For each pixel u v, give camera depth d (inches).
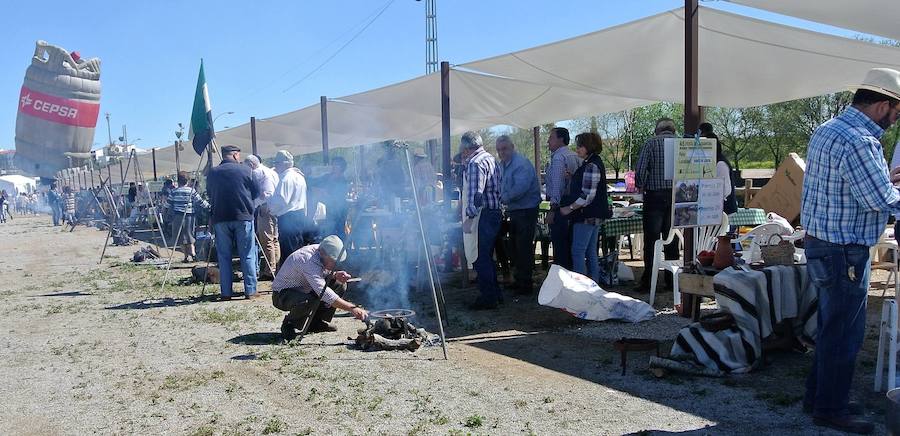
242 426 158.4
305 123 610.9
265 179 380.2
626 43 311.3
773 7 251.3
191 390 187.6
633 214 372.8
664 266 275.1
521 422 154.2
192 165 1073.5
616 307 251.0
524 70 359.6
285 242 380.2
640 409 159.9
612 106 516.7
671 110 1269.7
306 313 240.2
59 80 1396.4
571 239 296.4
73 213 1129.4
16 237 892.0
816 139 138.7
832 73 350.9
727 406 159.3
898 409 111.2
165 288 382.3
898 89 129.0
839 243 135.0
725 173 287.4
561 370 194.7
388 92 455.8
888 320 160.9
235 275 422.9
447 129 362.0
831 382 141.5
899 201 129.4
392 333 233.3
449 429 151.5
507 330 247.8
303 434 151.5
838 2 236.8
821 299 140.1
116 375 205.6
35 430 161.8
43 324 291.6
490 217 283.3
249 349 231.1
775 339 199.5
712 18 278.4
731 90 390.6
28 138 1411.2
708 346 185.9
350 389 183.2
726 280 187.2
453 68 371.6
